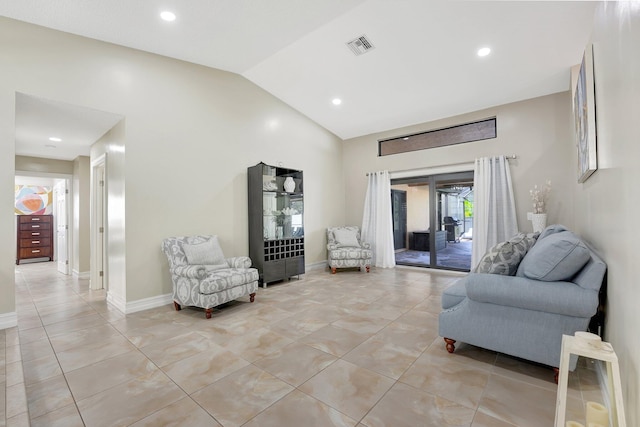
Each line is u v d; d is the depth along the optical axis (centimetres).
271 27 312
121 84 331
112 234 368
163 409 165
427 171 551
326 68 412
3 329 265
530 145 443
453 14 294
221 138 425
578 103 277
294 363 215
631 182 133
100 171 445
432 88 437
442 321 230
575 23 291
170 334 269
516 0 269
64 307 353
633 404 129
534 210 414
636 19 121
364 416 158
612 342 170
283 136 521
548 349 189
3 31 267
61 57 295
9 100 268
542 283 189
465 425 150
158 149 360
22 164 512
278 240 469
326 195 618
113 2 257
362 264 540
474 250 478
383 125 581
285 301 370
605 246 191
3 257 268
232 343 249
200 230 399
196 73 398
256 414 161
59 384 190
